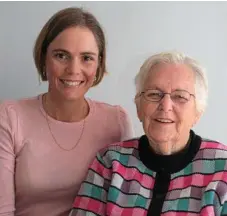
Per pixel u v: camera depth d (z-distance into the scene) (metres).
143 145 1.26
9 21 1.65
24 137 1.35
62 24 1.28
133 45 1.67
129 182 1.22
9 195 1.31
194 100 1.16
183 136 1.18
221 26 1.64
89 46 1.30
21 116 1.37
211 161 1.16
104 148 1.36
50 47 1.31
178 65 1.16
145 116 1.17
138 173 1.22
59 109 1.39
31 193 1.34
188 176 1.16
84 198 1.27
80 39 1.28
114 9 1.65
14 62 1.68
